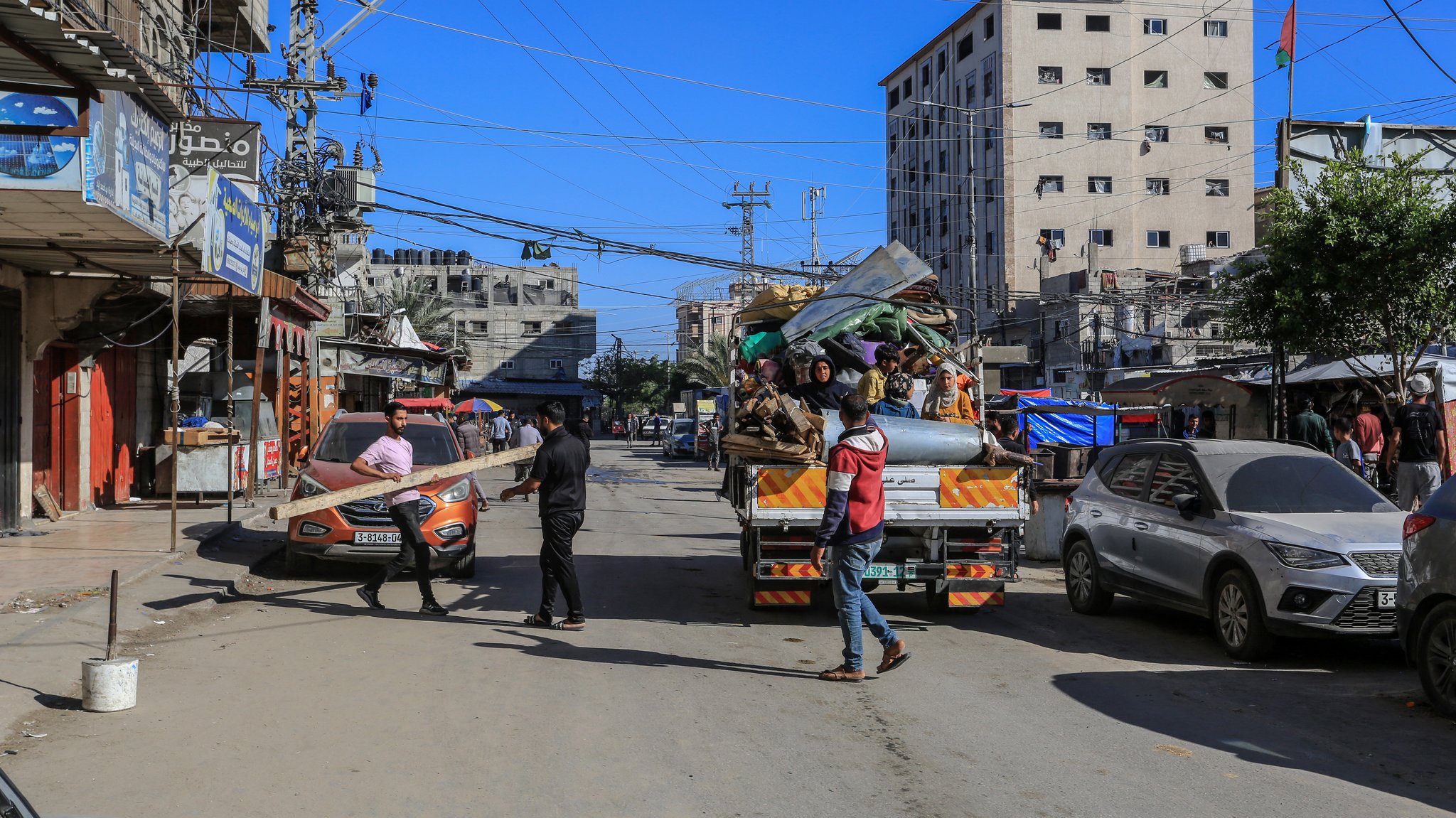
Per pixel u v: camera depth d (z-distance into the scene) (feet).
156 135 34.55
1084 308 151.12
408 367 105.19
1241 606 25.55
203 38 73.41
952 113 215.31
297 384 81.10
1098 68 198.39
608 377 325.42
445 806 14.79
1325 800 15.61
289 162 80.23
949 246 215.92
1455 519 20.22
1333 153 62.64
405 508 30.32
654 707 20.38
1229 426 85.76
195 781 15.66
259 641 26.12
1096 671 24.26
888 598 34.60
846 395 23.35
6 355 42.52
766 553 29.27
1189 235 200.44
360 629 27.94
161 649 24.86
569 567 28.50
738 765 16.92
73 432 50.80
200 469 56.90
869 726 19.33
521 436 87.61
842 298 33.35
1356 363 62.03
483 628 28.35
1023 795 15.67
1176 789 16.03
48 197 27.81
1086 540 32.35
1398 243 46.19
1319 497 27.66
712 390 165.68
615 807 14.88
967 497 28.99
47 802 14.67
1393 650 26.99
